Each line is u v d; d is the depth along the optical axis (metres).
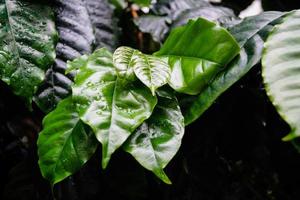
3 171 0.79
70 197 0.73
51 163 0.57
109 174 0.74
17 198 0.73
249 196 0.88
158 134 0.55
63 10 0.67
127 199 0.75
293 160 0.77
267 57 0.54
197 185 0.77
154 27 0.80
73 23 0.67
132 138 0.54
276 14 0.64
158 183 0.75
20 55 0.60
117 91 0.56
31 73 0.60
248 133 0.78
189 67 0.58
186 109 0.59
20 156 0.80
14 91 0.59
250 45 0.59
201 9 0.78
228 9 0.81
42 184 0.73
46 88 0.64
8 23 0.61
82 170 0.74
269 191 0.89
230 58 0.57
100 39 0.73
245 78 0.69
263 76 0.53
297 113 0.50
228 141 0.80
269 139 0.79
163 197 0.77
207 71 0.57
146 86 0.56
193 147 0.72
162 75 0.56
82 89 0.55
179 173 0.75
